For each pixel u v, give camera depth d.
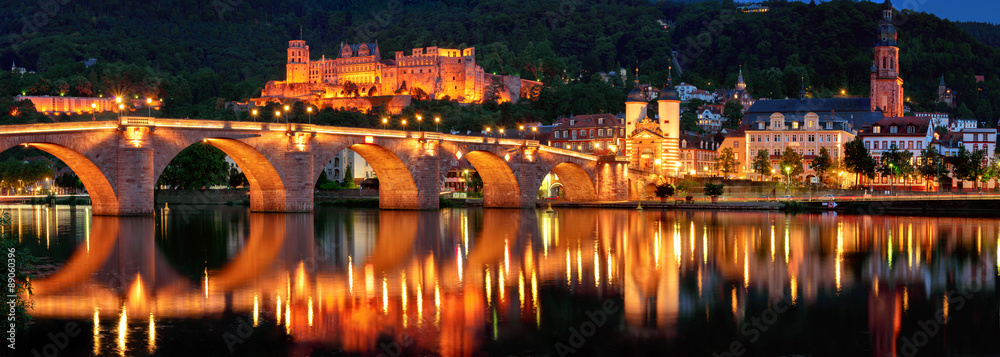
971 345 47.56
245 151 132.25
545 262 76.75
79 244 88.62
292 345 46.41
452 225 118.94
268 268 71.56
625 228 115.44
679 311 55.12
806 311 55.56
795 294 61.06
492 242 94.00
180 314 52.84
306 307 55.12
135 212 117.81
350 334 48.69
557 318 53.00
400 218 134.50
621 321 52.31
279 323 50.88
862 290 62.88
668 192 190.25
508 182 174.25
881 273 71.25
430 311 54.44
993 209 158.50
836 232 109.88
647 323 51.94
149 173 117.75
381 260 77.25
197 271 69.50
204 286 62.22
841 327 51.41
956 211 159.12
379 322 51.41
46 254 80.00
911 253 85.31
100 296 58.25
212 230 106.38
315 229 109.44
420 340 47.69
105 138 115.31
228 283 63.59
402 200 157.62
